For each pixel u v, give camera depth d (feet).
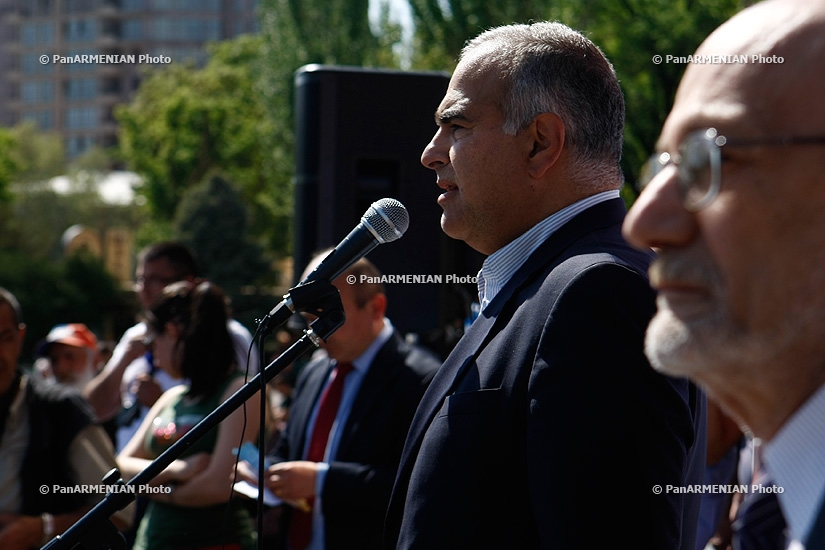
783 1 3.39
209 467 10.78
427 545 5.57
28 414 10.43
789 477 3.30
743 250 3.27
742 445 10.11
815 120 3.18
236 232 106.01
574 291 5.53
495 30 6.78
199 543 10.73
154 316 11.89
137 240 154.92
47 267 113.91
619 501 5.16
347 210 15.31
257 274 106.11
